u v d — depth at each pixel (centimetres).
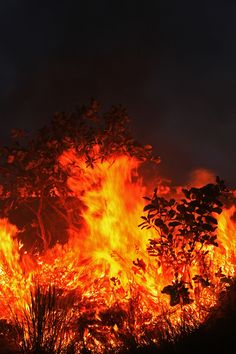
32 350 518
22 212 1024
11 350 523
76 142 944
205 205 644
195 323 530
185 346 489
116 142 952
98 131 950
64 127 946
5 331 558
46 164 935
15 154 934
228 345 477
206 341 486
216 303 588
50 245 945
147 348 508
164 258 678
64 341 560
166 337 514
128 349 521
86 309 616
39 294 553
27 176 937
